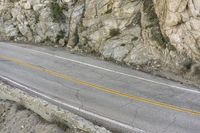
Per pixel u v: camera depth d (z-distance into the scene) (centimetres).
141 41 2108
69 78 1923
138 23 2177
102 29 2306
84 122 1385
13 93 1734
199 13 1758
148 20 2111
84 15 2469
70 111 1498
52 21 2692
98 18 2358
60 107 1540
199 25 1769
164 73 1906
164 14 1969
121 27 2233
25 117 1556
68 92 1723
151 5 2127
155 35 2039
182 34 1870
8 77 2014
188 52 1858
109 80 1862
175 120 1388
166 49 1967
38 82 1897
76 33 2500
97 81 1856
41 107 1535
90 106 1545
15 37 2973
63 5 2656
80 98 1639
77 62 2205
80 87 1783
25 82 1911
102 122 1394
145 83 1797
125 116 1437
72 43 2503
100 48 2284
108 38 2264
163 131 1306
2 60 2367
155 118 1411
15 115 1606
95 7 2388
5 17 3105
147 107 1513
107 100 1603
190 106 1509
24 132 1488
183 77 1834
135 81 1831
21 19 2948
